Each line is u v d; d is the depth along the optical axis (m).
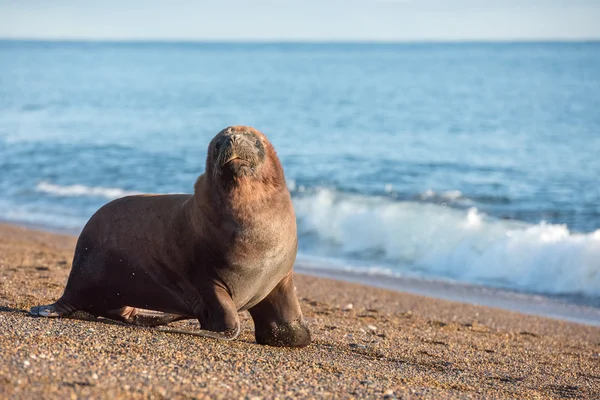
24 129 157.12
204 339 27.98
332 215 73.50
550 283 56.56
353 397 21.50
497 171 105.56
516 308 50.38
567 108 199.25
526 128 156.88
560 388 28.67
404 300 50.31
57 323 28.53
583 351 38.53
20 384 18.92
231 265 27.78
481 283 57.56
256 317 30.33
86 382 19.59
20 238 67.50
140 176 105.12
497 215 78.00
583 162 112.94
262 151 27.47
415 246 65.25
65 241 66.81
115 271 30.34
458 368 30.42
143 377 20.67
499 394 25.81
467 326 43.25
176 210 29.64
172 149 129.62
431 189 92.38
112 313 31.61
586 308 50.91
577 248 57.00
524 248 59.44
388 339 35.41
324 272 60.19
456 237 64.31
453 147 130.62
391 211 71.00
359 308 46.22
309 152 124.56
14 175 105.62
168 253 29.22
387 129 159.12
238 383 21.42
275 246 27.64
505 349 36.59
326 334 34.91
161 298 30.27
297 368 25.02
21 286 40.78
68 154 122.50
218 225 27.50
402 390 23.23
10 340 24.22
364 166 109.81
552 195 88.56
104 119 180.00
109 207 31.28
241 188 26.77
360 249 67.81
